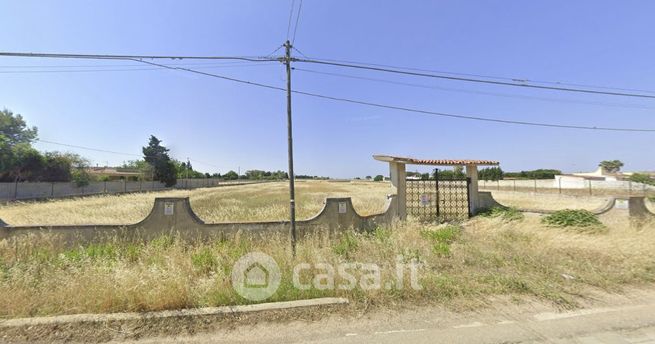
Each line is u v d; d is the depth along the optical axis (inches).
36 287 187.6
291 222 312.0
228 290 175.0
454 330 143.2
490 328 144.9
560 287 192.4
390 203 426.9
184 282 181.0
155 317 151.3
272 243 285.6
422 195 491.8
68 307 159.3
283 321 151.6
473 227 391.9
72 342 135.7
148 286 173.0
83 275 195.5
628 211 401.7
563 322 150.6
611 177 1991.9
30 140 1683.1
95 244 301.4
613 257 246.4
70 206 815.1
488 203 497.4
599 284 196.1
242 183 3858.3
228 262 234.7
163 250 270.8
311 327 146.3
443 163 475.2
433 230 360.5
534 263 235.3
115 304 160.9
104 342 135.9
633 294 183.9
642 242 283.9
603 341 133.7
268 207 724.0
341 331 142.7
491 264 238.5
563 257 250.2
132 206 806.5
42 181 1409.9
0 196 1169.4
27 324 143.9
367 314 158.7
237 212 639.1
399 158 438.0
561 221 392.5
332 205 364.2
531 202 840.3
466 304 169.5
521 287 189.6
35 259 251.9
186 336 139.8
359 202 855.7
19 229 296.7
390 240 296.7
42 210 718.5
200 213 634.2
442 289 184.7
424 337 137.1
